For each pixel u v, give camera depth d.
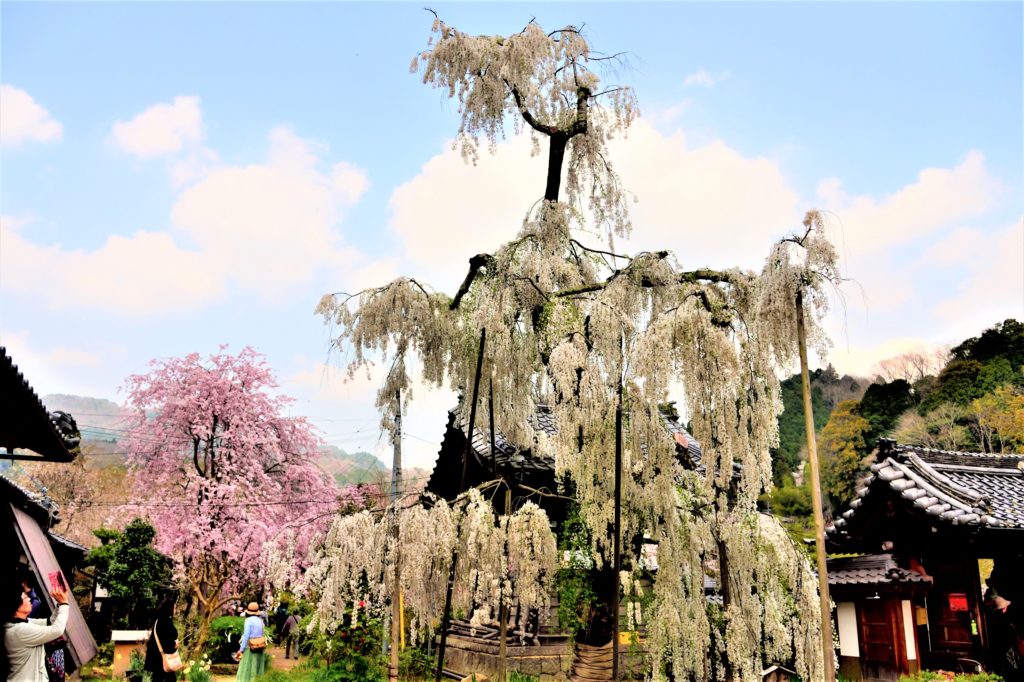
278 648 17.59
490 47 8.90
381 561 7.31
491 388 8.36
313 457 21.27
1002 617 8.94
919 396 34.66
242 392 19.28
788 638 7.31
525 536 7.08
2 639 5.98
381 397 9.38
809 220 5.86
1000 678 8.41
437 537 7.07
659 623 7.48
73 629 9.27
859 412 34.62
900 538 10.48
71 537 24.97
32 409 6.96
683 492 8.07
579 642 8.38
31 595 8.03
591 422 7.47
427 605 7.38
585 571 8.45
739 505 7.53
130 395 18.98
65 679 10.55
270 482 19.28
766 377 7.00
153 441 19.09
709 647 7.68
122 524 18.73
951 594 9.82
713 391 6.91
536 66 8.91
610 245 9.23
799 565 7.56
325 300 8.84
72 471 25.59
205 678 12.33
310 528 12.58
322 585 7.40
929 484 10.04
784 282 5.81
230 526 17.55
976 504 9.20
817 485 5.64
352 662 10.27
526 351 8.38
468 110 8.88
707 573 8.83
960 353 35.53
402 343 8.86
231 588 18.39
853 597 10.57
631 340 7.27
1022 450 28.23
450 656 13.07
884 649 10.05
